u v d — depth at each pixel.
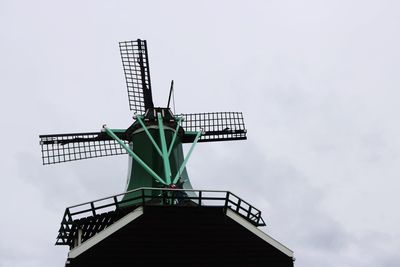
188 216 17.02
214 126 25.19
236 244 17.50
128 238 16.59
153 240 16.78
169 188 17.00
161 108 22.58
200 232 17.23
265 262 17.78
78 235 18.08
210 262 17.16
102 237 16.33
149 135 20.70
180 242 17.02
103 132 22.56
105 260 16.31
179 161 21.61
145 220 16.80
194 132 23.83
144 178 20.53
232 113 25.73
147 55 25.75
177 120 22.53
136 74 25.45
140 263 16.55
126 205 19.08
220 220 17.28
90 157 23.73
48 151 23.48
